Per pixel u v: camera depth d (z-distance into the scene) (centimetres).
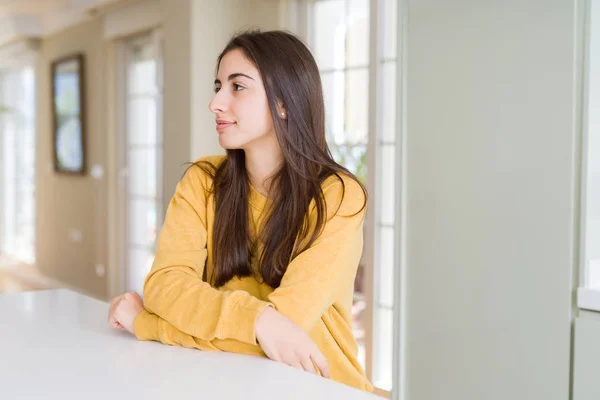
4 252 720
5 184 718
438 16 201
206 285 102
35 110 619
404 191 212
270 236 112
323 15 327
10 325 108
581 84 171
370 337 298
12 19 575
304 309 103
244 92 107
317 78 113
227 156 118
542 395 180
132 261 482
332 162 115
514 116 184
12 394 74
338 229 110
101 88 495
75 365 86
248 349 94
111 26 471
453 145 199
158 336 99
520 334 185
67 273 564
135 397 74
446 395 204
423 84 206
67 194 561
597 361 168
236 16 362
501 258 189
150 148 456
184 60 352
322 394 75
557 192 176
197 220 118
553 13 175
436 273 205
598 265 172
